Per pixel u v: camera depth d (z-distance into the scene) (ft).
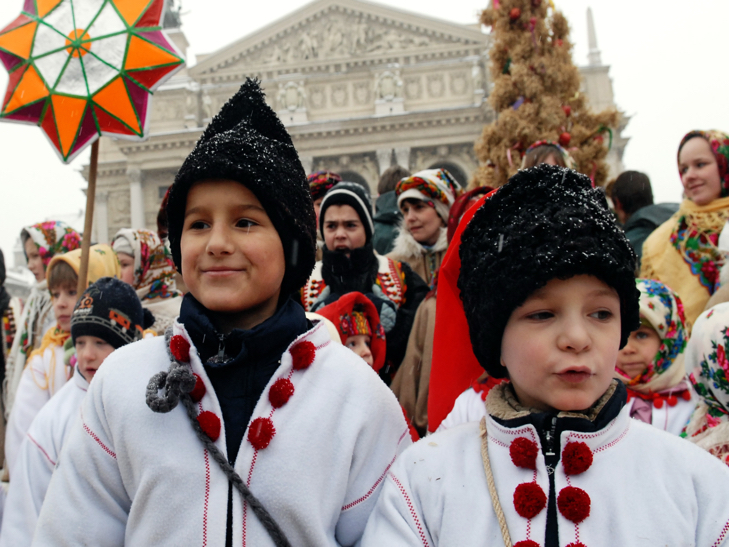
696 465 3.57
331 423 4.01
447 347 4.93
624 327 4.01
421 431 7.40
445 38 92.07
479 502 3.67
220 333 4.18
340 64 92.89
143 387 4.02
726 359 5.11
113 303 6.64
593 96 85.66
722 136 9.43
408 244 12.21
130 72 7.68
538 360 3.60
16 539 5.56
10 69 7.84
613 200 12.48
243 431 3.95
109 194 99.09
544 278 3.47
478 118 86.12
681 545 3.32
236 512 3.66
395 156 90.07
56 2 8.01
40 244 12.25
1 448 10.00
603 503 3.49
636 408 6.35
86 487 3.98
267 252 4.05
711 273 9.36
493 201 3.92
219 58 93.15
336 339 5.99
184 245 4.12
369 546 3.70
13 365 11.22
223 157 3.98
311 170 90.07
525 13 12.18
